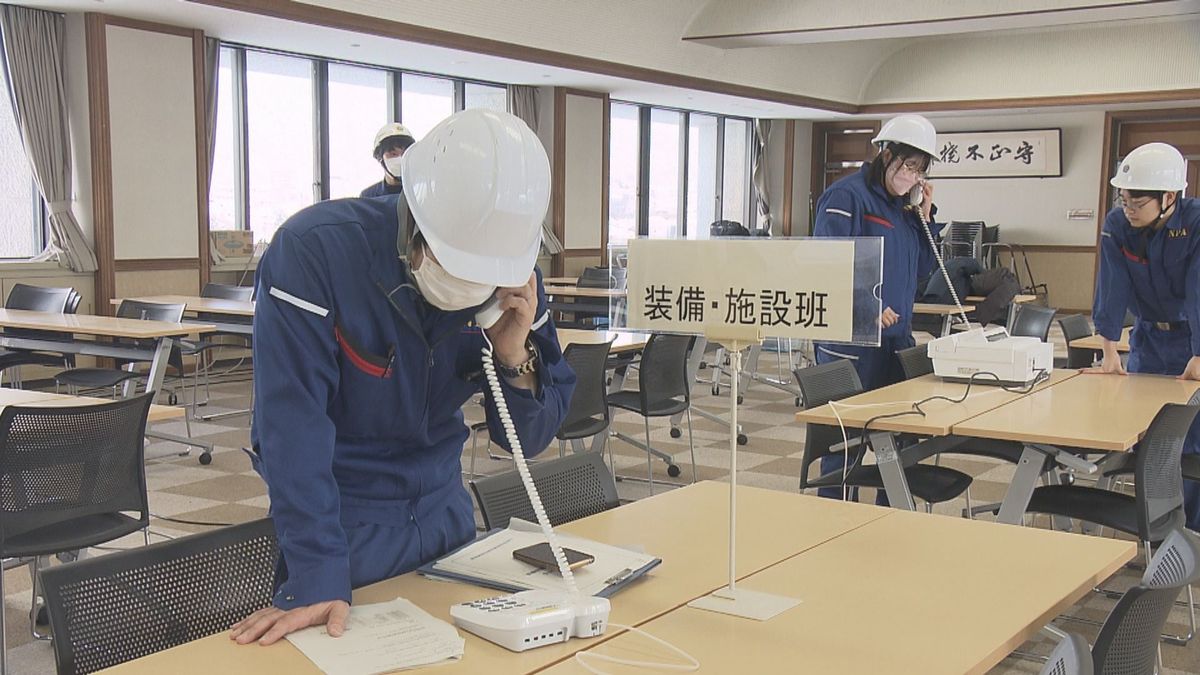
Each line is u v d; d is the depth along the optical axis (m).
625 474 6.05
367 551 1.93
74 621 1.76
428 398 1.97
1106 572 2.10
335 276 1.79
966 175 16.73
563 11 10.71
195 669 1.53
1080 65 14.27
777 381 9.23
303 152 10.54
